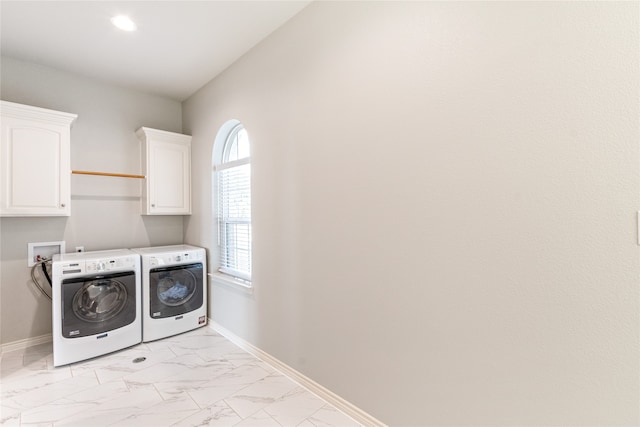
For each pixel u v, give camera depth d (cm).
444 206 138
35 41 243
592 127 101
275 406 186
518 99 116
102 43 247
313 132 199
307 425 169
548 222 111
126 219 328
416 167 147
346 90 178
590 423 104
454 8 133
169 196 335
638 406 96
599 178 100
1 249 261
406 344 153
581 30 103
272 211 233
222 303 299
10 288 264
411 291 150
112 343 255
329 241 190
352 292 177
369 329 169
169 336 291
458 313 134
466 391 133
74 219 296
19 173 243
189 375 222
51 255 283
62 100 290
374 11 163
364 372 171
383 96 159
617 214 98
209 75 303
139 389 203
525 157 115
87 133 305
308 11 202
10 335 264
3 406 184
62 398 193
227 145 313
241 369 231
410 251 150
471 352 131
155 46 252
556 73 108
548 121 110
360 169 171
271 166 234
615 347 99
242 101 266
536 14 112
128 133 331
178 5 202
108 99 318
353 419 175
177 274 297
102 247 312
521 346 117
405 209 152
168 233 357
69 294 236
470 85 128
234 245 299
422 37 143
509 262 120
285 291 223
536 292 114
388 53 157
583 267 104
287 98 219
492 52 122
